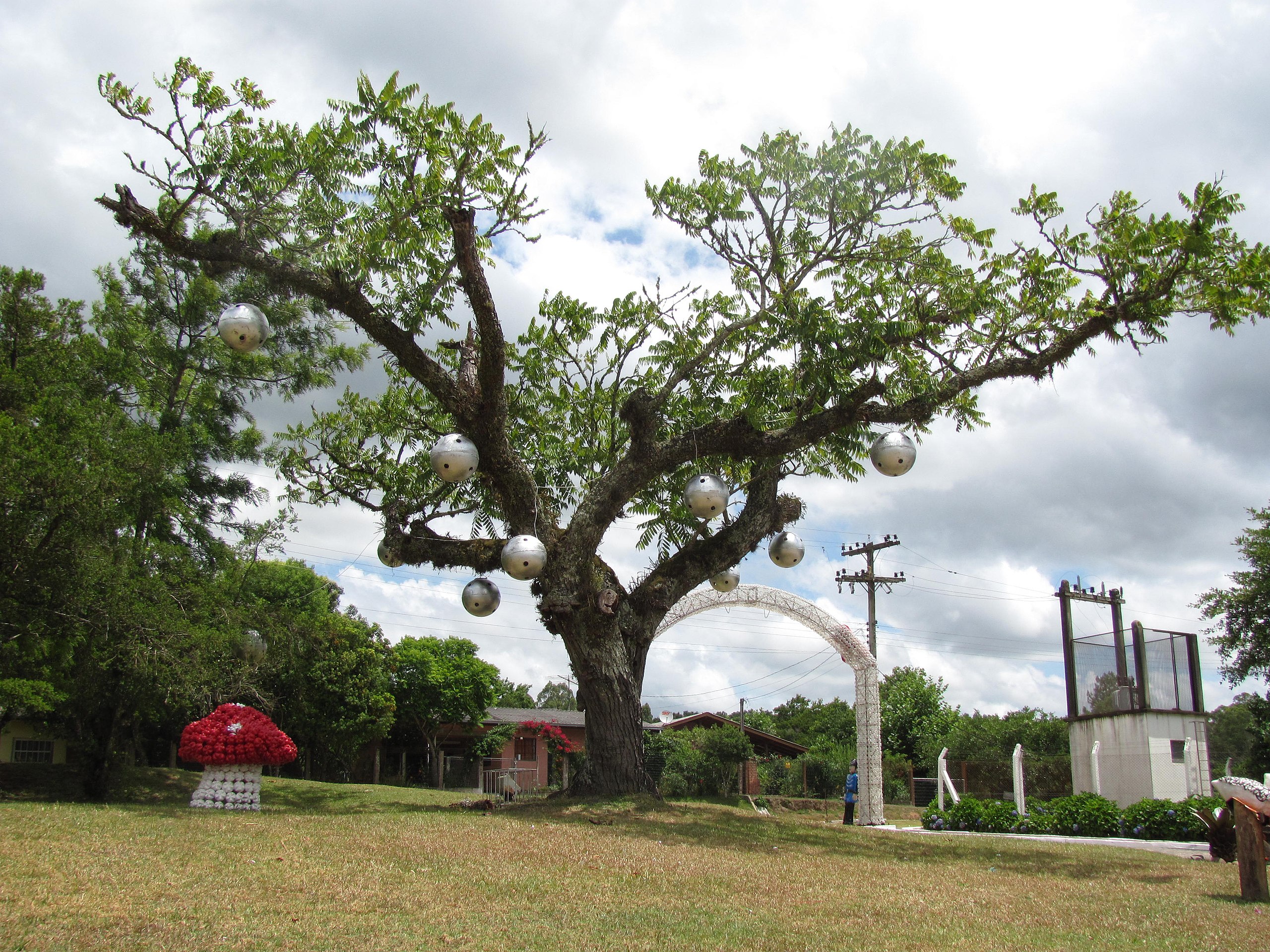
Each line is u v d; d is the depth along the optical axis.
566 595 12.06
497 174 11.85
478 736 39.00
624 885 6.91
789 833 11.05
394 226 11.52
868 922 6.22
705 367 13.23
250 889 6.22
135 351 18.14
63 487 11.76
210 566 17.36
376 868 7.05
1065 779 28.72
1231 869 9.92
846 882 7.74
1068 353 11.97
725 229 12.23
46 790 16.20
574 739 41.78
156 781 18.47
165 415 18.00
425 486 14.02
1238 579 25.25
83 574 12.65
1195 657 20.69
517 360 14.34
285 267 11.48
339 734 30.03
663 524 14.20
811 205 12.34
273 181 11.32
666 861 8.02
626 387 14.04
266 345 19.39
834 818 25.36
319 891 6.23
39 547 12.24
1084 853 11.26
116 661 14.10
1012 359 12.27
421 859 7.49
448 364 14.28
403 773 36.78
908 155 12.04
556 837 9.05
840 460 13.03
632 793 12.38
